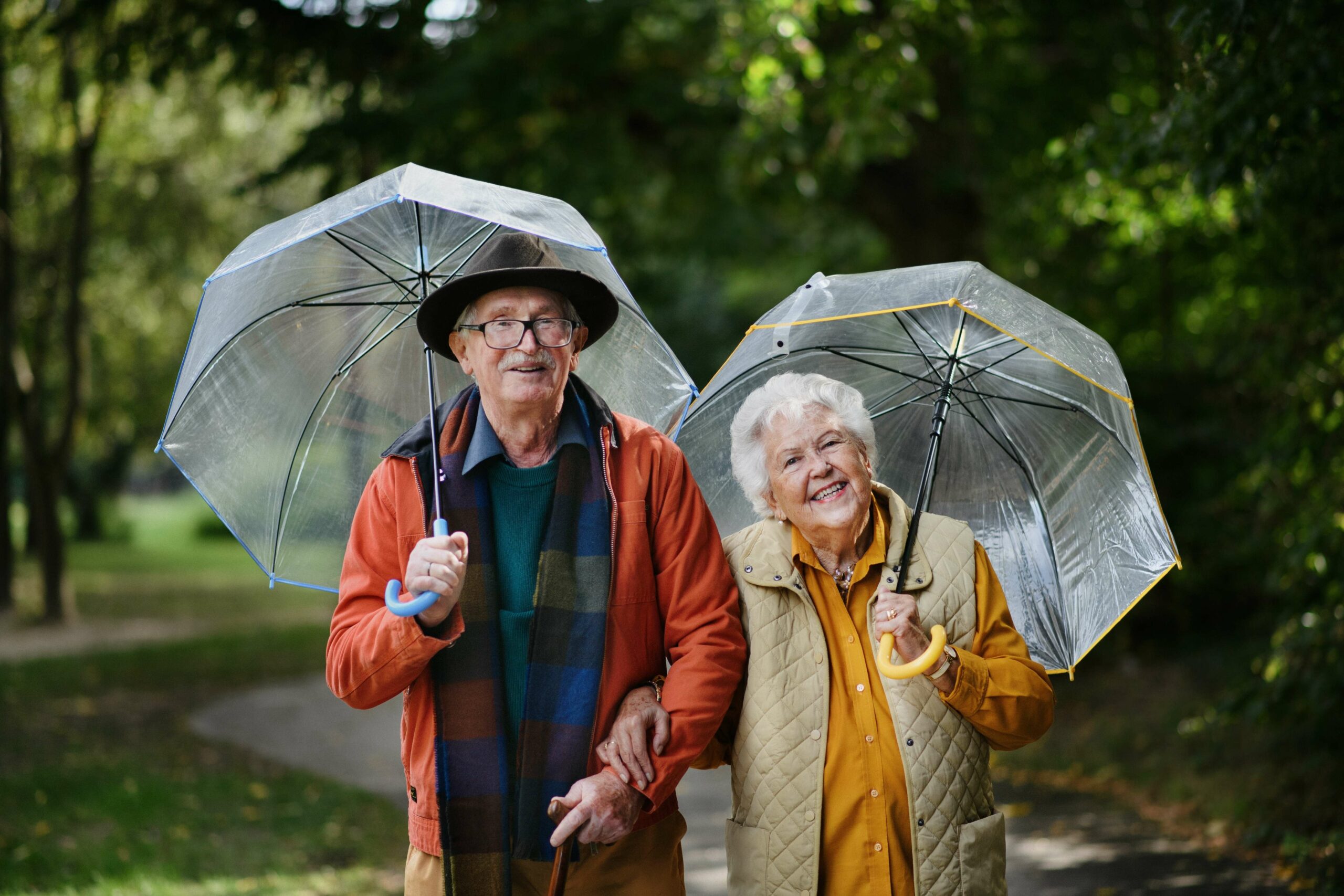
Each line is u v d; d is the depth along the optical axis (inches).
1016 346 150.9
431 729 132.9
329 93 613.6
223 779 424.2
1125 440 142.6
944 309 149.5
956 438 161.2
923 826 134.3
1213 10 224.4
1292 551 308.2
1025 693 136.4
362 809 388.8
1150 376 542.6
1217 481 526.9
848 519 137.3
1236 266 476.1
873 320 152.3
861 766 136.6
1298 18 225.1
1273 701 297.7
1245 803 316.5
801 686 138.6
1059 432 153.6
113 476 2022.6
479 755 129.0
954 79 619.2
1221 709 318.3
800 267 956.6
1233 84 242.2
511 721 132.0
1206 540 518.6
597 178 636.7
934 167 633.0
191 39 609.3
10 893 287.0
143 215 1063.0
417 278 148.6
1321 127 240.4
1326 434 301.0
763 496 144.6
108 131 1024.9
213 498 145.3
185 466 142.4
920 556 141.6
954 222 646.5
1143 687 509.7
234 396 143.6
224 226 1075.9
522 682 132.7
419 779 133.8
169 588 1285.7
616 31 573.9
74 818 360.5
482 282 130.8
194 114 1002.7
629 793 127.9
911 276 141.0
